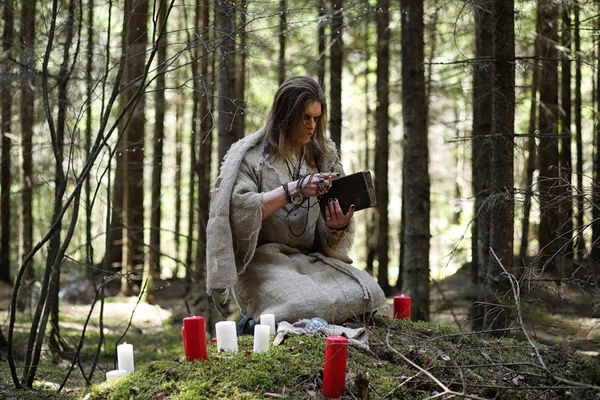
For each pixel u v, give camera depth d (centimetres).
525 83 731
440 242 1520
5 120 740
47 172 768
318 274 333
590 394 324
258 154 333
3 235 1002
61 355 569
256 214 306
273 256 332
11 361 362
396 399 265
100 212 1205
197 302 895
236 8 361
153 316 895
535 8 645
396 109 1420
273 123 333
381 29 830
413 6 601
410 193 605
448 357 305
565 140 730
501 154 401
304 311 314
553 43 616
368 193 316
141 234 1120
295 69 955
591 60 537
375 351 305
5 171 895
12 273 1128
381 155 1005
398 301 372
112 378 287
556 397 309
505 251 402
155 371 281
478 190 575
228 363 279
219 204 312
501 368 317
